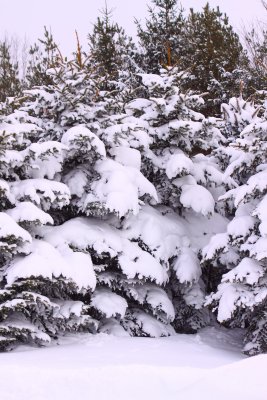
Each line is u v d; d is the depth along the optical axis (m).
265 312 8.90
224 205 11.66
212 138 11.66
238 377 4.66
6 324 7.91
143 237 10.03
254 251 8.60
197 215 11.52
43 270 7.86
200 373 5.23
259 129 9.44
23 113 9.89
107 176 9.85
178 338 9.70
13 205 8.91
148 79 11.48
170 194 11.27
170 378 5.14
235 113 12.28
